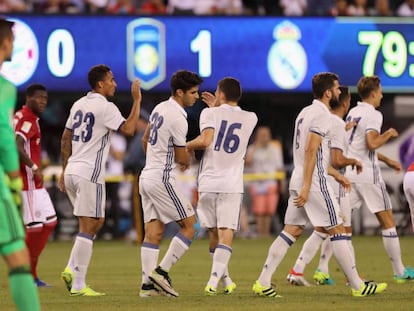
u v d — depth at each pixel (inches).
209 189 1176.8
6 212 775.1
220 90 1188.5
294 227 1182.3
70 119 1226.6
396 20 2341.3
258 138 2497.5
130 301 1141.1
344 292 1251.8
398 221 2479.1
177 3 2518.5
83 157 1206.9
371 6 2662.4
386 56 2340.1
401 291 1248.2
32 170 1331.2
